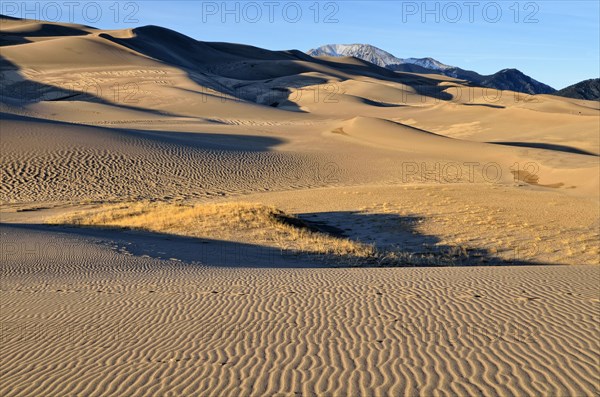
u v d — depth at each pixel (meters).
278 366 7.22
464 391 6.19
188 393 6.38
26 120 56.59
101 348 8.40
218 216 28.98
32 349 8.50
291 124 93.56
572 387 6.22
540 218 31.81
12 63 130.00
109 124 78.94
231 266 18.44
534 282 12.69
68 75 125.75
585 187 42.12
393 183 46.69
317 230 29.14
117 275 15.63
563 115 90.12
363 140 66.19
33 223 28.97
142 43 190.75
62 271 16.38
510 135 82.25
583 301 10.41
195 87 124.00
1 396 6.52
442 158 55.97
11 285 14.30
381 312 10.09
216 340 8.60
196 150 53.34
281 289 12.74
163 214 30.38
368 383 6.51
